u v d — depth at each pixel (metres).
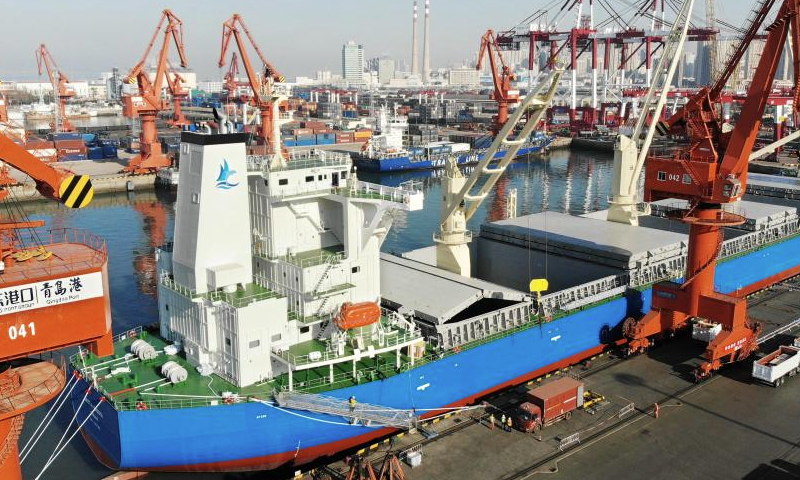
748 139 35.69
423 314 33.97
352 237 31.17
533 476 27.48
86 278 18.33
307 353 28.98
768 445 30.05
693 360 39.44
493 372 34.75
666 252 46.22
